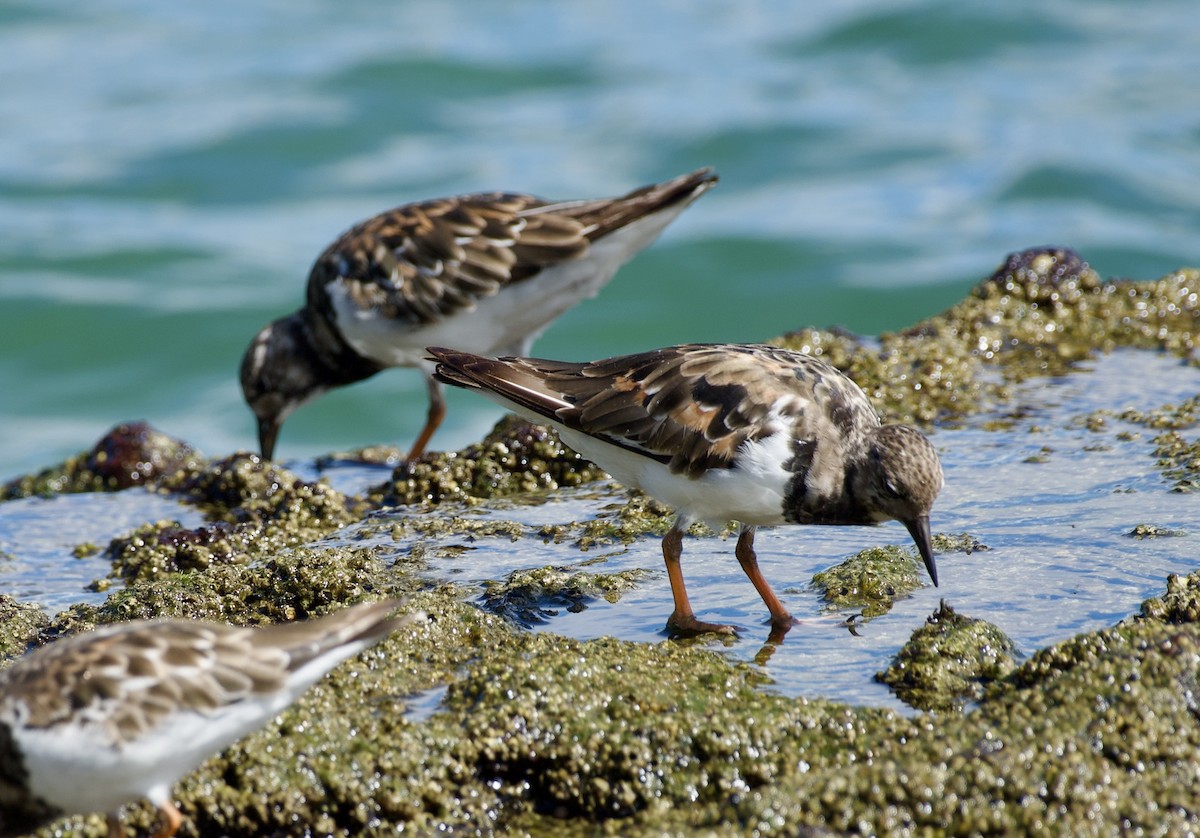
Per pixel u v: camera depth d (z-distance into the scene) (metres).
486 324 15.91
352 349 17.09
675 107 34.78
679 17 41.09
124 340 27.30
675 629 10.06
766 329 26.97
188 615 10.36
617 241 15.66
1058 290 17.08
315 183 32.12
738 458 9.91
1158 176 30.33
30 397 26.53
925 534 9.74
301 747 8.20
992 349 16.34
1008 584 10.41
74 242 29.67
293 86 35.81
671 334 26.94
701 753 8.23
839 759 8.09
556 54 38.16
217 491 14.35
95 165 32.62
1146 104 33.56
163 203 31.16
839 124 33.78
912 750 7.88
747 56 37.81
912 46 37.34
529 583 10.74
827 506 10.02
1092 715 8.06
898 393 14.99
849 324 26.92
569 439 10.78
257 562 11.71
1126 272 26.94
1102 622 9.68
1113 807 7.48
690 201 15.68
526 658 9.03
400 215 16.14
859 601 10.39
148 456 15.52
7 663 9.86
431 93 36.03
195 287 28.12
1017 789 7.53
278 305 28.08
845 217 30.02
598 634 10.08
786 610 10.28
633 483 10.63
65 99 35.84
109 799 7.25
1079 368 15.73
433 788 8.12
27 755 7.03
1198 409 13.89
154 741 7.04
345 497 13.85
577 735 8.30
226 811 7.97
